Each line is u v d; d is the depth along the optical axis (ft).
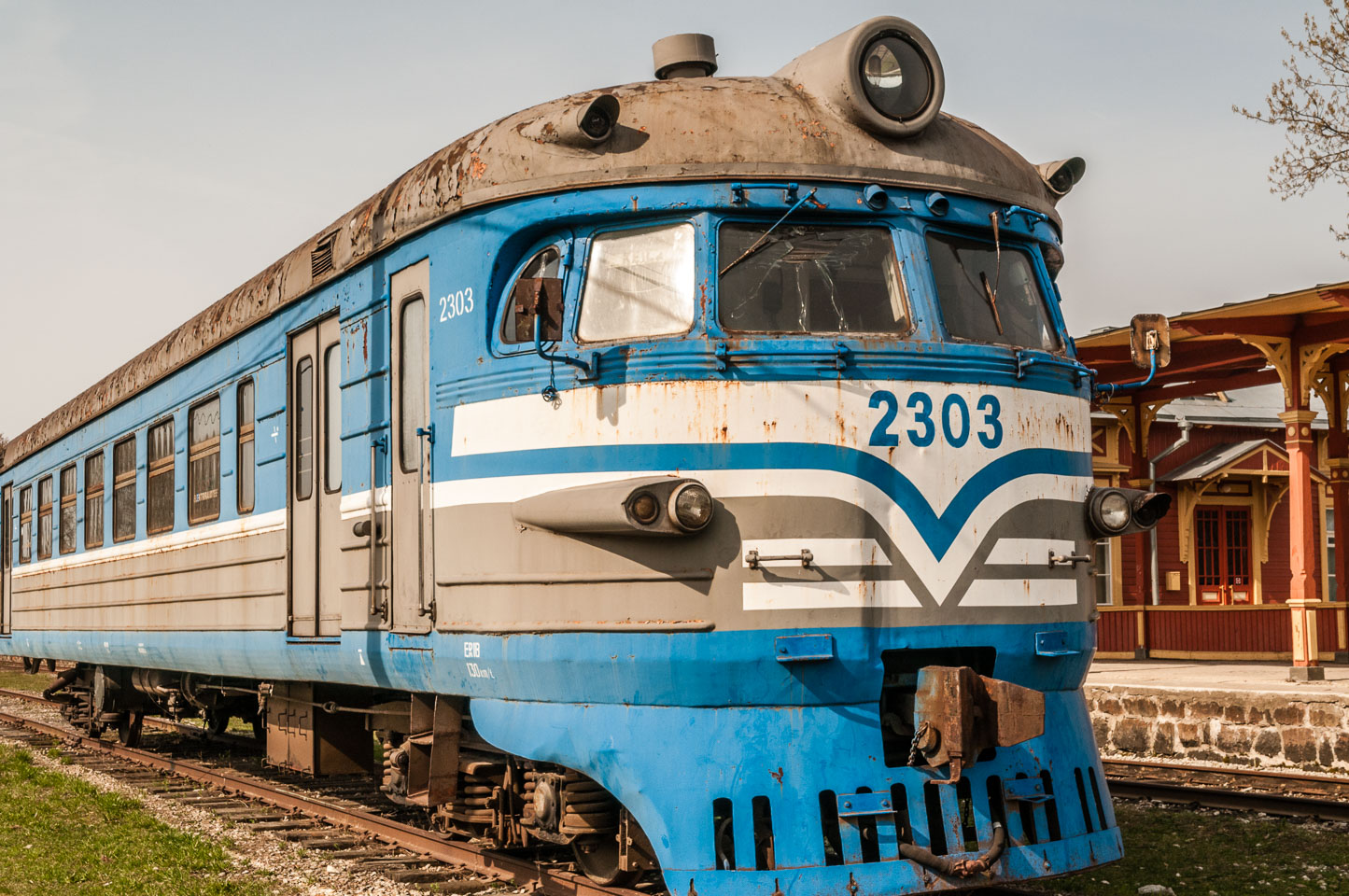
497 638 20.80
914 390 19.57
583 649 19.66
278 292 29.30
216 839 27.91
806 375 19.26
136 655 39.78
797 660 18.74
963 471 19.74
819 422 19.19
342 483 25.84
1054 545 20.66
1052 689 20.75
